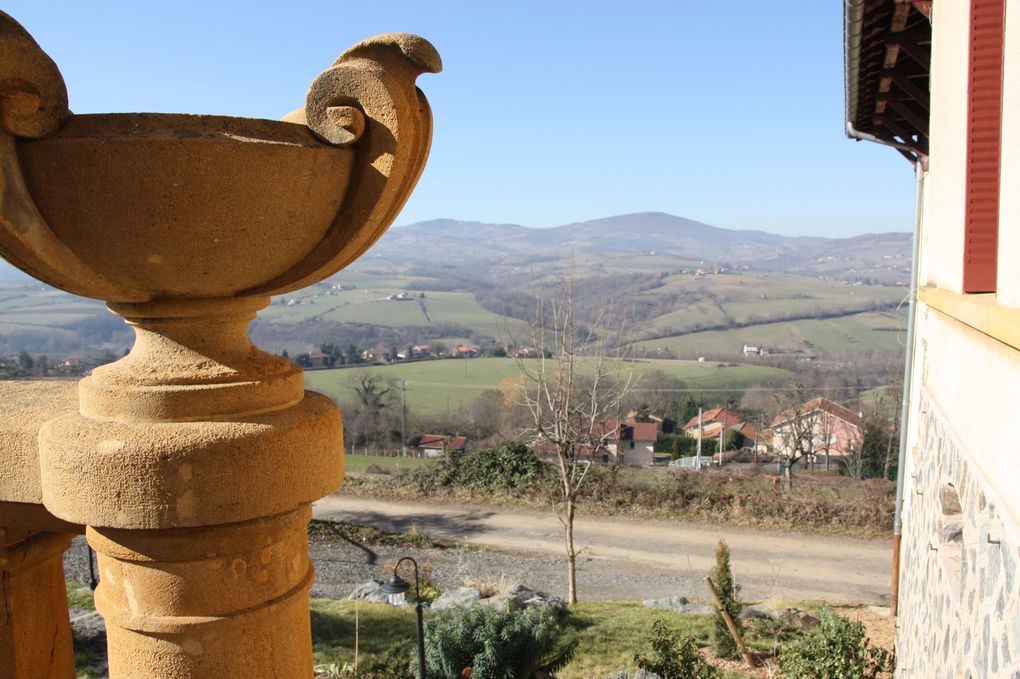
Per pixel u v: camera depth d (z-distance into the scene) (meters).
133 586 1.51
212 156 1.26
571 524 13.45
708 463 28.75
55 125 1.26
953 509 3.69
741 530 17.78
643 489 19.23
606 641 10.40
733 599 9.95
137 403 1.44
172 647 1.50
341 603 12.21
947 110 3.86
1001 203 2.43
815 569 15.39
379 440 29.62
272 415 1.51
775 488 19.11
